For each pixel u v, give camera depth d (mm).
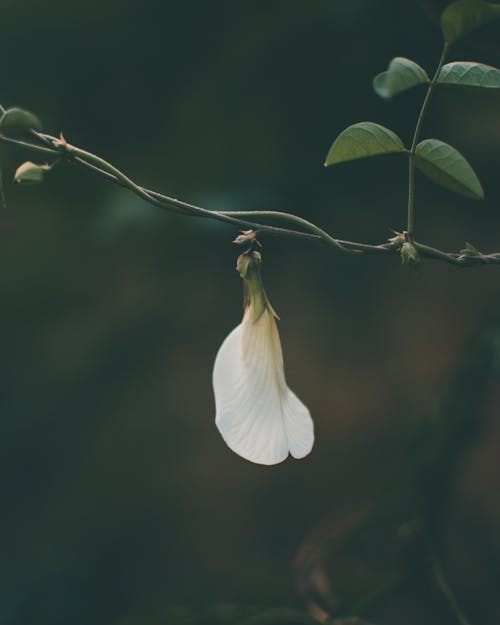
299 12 714
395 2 677
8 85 751
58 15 735
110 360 1005
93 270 874
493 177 744
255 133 755
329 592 602
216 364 414
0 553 1038
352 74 718
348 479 1031
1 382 1013
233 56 745
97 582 1015
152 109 768
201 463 1093
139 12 737
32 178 395
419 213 786
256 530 1046
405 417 1018
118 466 1082
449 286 1054
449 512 757
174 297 961
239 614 609
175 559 1036
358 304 985
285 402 414
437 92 683
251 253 416
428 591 613
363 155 410
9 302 867
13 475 1062
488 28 499
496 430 901
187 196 735
